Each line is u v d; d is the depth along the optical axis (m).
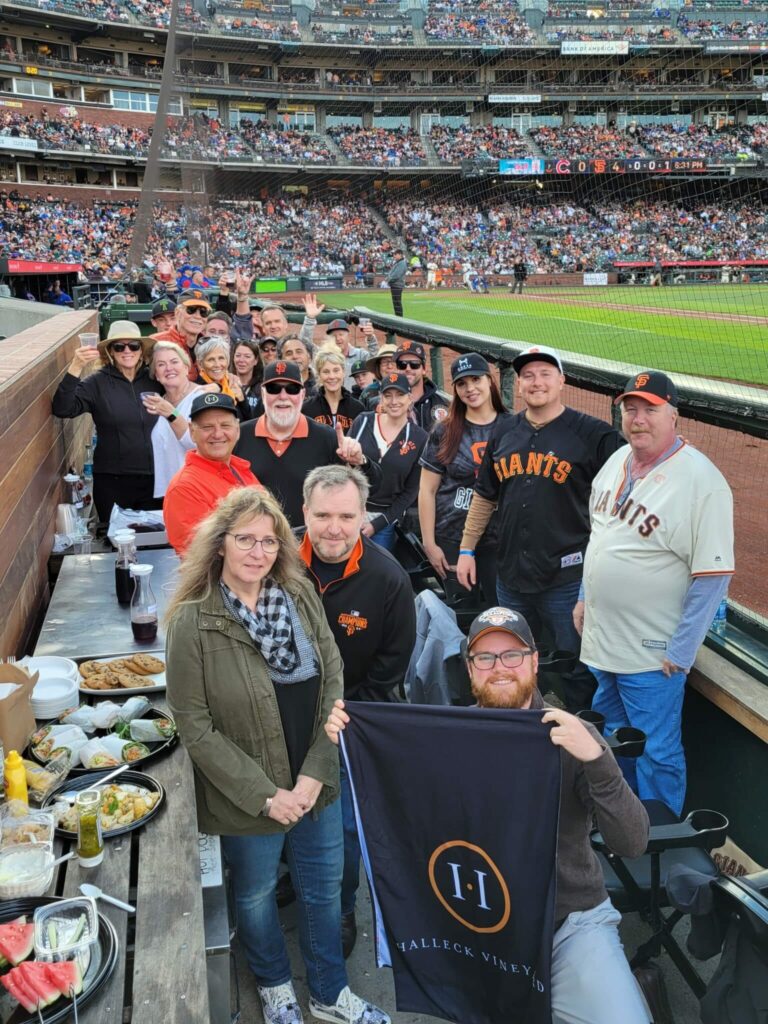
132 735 2.90
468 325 9.48
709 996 2.33
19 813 2.38
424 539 5.05
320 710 2.79
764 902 2.14
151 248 16.02
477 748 2.41
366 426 5.47
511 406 5.66
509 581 4.20
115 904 2.14
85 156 50.94
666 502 3.23
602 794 2.36
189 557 2.67
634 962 3.05
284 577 2.75
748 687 3.45
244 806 2.58
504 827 2.41
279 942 2.91
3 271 32.25
